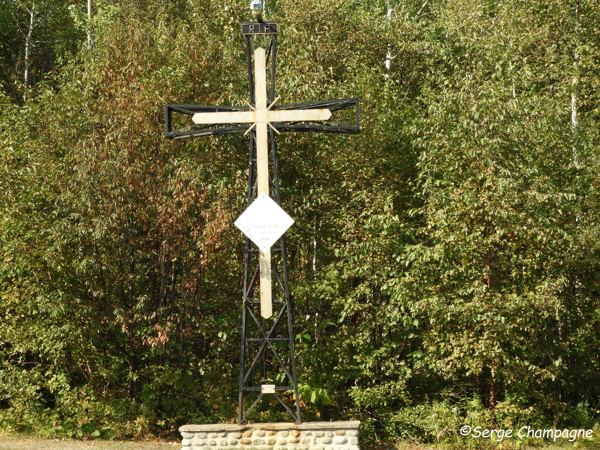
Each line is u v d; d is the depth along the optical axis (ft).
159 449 43.29
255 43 61.87
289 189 48.39
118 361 48.88
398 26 71.26
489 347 43.80
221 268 47.67
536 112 46.78
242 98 48.24
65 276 46.88
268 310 37.55
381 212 48.08
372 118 48.85
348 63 58.49
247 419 46.93
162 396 49.08
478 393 49.24
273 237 37.24
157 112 46.37
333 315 51.21
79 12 73.77
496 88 45.75
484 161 44.47
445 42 66.23
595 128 54.03
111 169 44.75
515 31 58.29
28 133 49.60
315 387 47.32
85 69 51.01
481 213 44.98
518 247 45.70
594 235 46.80
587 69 58.23
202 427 36.94
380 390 47.29
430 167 47.91
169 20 73.05
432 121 46.91
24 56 83.61
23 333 46.55
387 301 49.90
